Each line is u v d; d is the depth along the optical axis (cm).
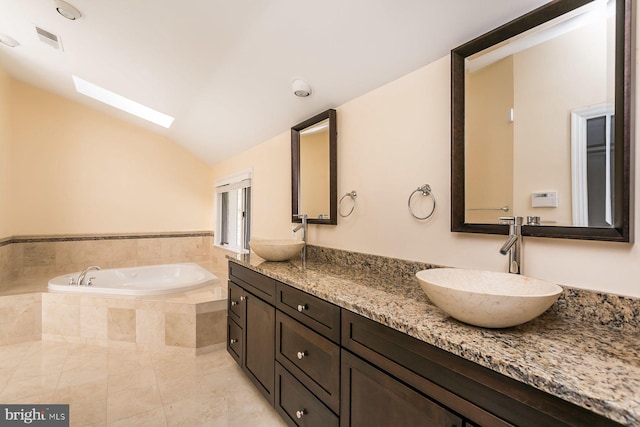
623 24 94
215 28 186
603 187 99
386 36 150
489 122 130
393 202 173
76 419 180
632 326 93
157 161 449
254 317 202
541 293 102
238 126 310
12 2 216
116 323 275
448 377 87
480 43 130
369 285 151
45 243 381
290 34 171
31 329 286
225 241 449
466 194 138
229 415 187
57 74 330
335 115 215
